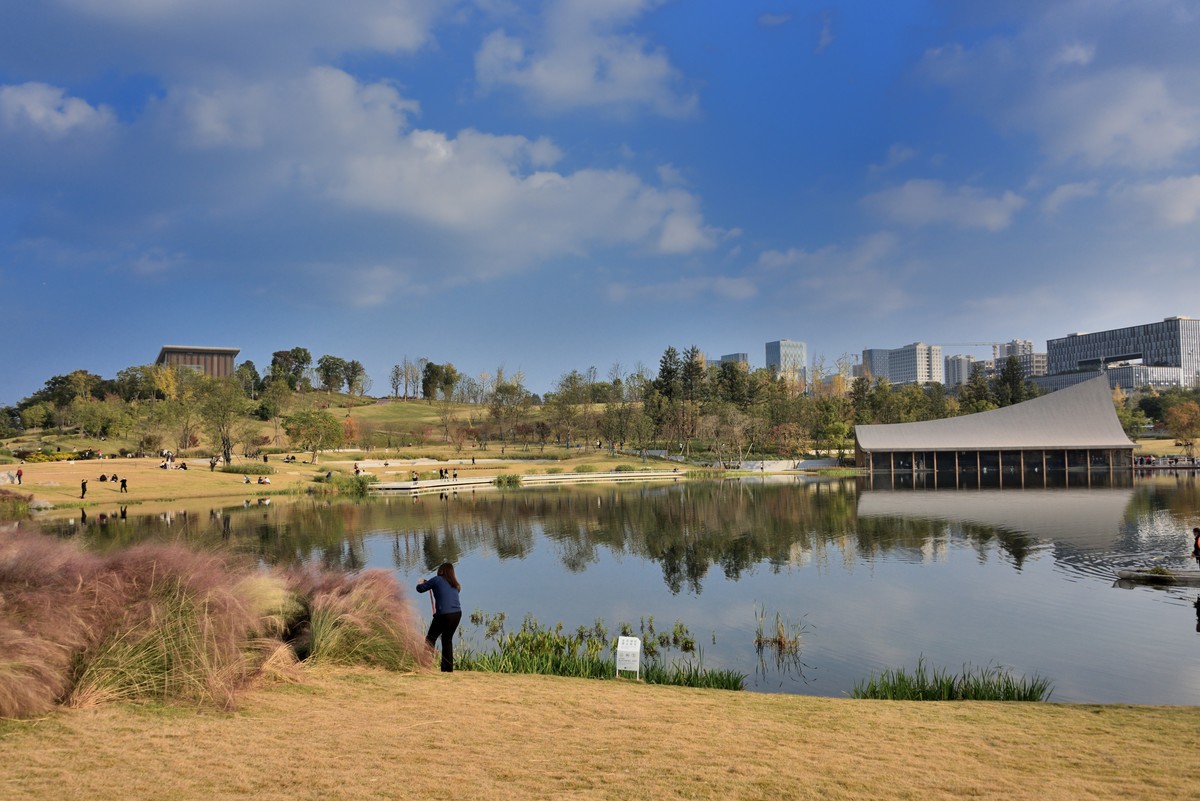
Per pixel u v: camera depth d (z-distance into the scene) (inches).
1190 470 3002.0
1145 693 499.2
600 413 4581.7
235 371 6220.5
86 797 183.8
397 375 6437.0
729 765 235.8
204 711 275.4
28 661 261.3
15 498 1674.5
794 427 3828.7
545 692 361.1
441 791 199.2
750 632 668.7
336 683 344.5
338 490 2220.7
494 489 2415.1
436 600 428.8
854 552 1104.2
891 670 554.3
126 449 3479.3
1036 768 244.5
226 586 362.0
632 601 801.6
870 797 207.3
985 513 1579.7
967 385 5255.9
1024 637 637.3
